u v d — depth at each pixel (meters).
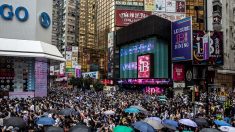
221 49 70.81
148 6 116.56
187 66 76.38
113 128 15.10
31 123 16.11
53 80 114.44
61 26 170.38
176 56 74.75
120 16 108.94
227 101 30.97
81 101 32.94
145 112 22.03
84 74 120.06
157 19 78.12
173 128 16.36
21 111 20.31
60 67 103.88
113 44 106.88
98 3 162.25
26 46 42.38
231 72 105.25
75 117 18.45
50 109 21.83
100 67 141.12
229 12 110.19
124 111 21.31
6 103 24.91
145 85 79.69
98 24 161.50
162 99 38.84
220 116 22.33
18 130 14.02
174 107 27.36
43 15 46.31
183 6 117.00
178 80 74.19
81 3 172.50
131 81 84.50
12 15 43.44
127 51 92.69
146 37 81.62
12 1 43.72
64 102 29.84
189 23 70.62
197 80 76.00
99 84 84.12
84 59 146.12
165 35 78.75
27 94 42.53
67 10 164.12
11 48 40.97
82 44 171.50
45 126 14.73
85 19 174.50
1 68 41.53
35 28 44.84
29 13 44.66
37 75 43.66
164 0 116.88
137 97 44.31
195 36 70.62
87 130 12.55
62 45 167.62
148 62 77.38
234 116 24.42
